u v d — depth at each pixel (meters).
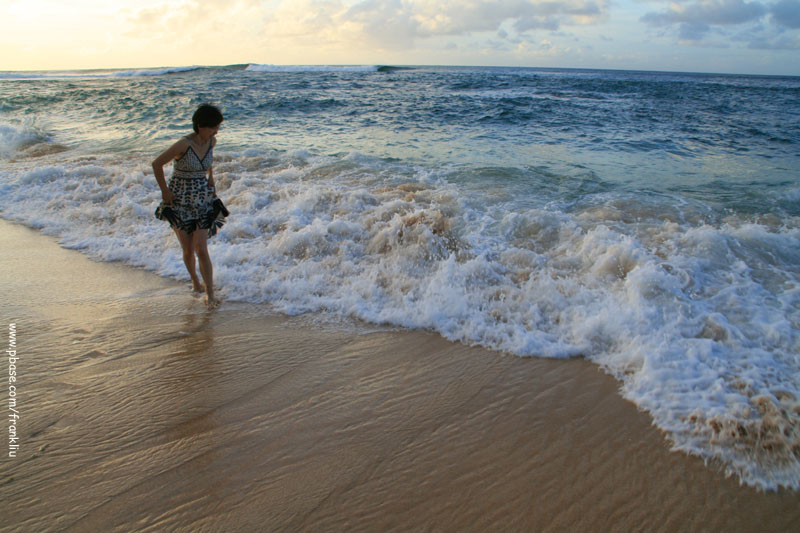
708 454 2.39
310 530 1.99
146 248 5.10
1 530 1.95
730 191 6.75
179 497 2.13
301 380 3.00
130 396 2.82
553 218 5.21
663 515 2.08
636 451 2.42
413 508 2.10
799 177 7.80
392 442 2.49
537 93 24.27
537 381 2.98
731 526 2.03
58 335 3.46
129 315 3.79
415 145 10.48
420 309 3.77
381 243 4.85
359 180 7.12
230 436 2.52
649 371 2.94
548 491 2.20
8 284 4.30
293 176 7.39
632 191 6.68
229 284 4.31
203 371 3.08
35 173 7.41
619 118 15.29
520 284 4.04
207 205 3.89
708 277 3.97
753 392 2.72
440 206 5.74
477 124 13.87
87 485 2.19
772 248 4.44
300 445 2.46
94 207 6.28
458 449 2.45
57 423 2.58
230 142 10.59
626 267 4.07
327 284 4.23
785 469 2.30
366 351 3.33
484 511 2.09
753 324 3.31
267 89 24.97
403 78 37.06
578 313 3.57
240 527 1.99
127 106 17.42
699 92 26.95
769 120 15.45
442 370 3.11
